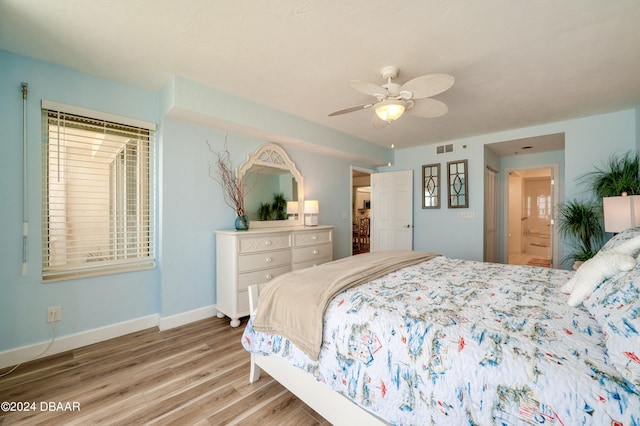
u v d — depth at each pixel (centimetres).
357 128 392
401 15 164
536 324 114
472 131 404
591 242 336
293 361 150
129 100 262
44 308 221
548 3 154
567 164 355
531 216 762
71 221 236
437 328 114
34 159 217
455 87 260
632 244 140
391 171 531
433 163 478
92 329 243
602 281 128
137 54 210
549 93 274
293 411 161
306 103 303
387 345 118
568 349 95
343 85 258
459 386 97
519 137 393
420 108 234
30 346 214
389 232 515
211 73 238
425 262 248
